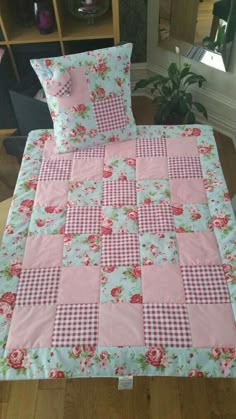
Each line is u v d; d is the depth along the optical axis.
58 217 1.43
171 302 1.19
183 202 1.46
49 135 1.77
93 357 1.10
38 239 1.37
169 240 1.34
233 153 2.44
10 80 2.38
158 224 1.39
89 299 1.20
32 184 1.55
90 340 1.12
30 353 1.11
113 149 1.68
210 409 1.50
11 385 1.58
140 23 2.50
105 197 1.49
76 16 2.28
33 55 2.42
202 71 2.42
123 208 1.45
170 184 1.53
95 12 2.27
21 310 1.19
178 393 1.54
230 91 2.37
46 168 1.61
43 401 1.53
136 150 1.67
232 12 2.00
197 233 1.37
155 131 1.76
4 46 2.33
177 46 2.44
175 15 2.31
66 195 1.50
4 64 2.26
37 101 2.04
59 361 1.10
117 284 1.23
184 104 2.23
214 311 1.17
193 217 1.41
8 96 2.36
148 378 1.58
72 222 1.41
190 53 2.40
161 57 2.62
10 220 1.43
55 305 1.19
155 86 2.38
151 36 2.54
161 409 1.50
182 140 1.71
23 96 2.06
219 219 1.40
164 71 2.69
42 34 2.26
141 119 2.68
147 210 1.44
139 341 1.12
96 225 1.40
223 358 1.09
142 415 1.49
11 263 1.30
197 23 2.24
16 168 2.40
